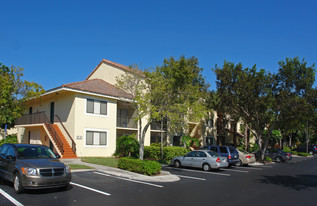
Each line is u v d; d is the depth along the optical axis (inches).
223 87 1040.8
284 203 345.7
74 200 327.0
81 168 579.5
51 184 346.9
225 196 378.3
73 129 826.2
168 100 595.5
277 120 1092.5
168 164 792.3
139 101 578.9
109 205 310.8
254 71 992.9
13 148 401.1
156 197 359.3
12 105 671.8
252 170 733.3
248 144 1357.0
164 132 1135.0
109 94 901.8
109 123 920.9
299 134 2111.2
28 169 340.2
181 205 321.7
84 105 855.7
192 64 735.1
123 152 900.6
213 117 1443.2
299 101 941.2
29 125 954.7
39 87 737.0
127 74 704.4
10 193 351.3
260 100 966.4
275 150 1122.7
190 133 1380.4
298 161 1149.7
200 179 534.3
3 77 660.1
